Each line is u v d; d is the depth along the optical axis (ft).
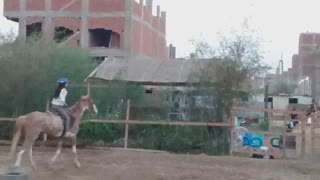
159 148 70.33
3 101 74.49
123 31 164.35
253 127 78.95
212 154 67.87
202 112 72.23
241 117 77.05
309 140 83.35
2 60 73.00
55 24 166.50
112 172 47.93
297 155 66.95
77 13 165.99
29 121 46.24
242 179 46.47
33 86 73.56
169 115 74.02
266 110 64.85
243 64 76.84
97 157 58.80
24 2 168.35
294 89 317.22
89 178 44.45
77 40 164.76
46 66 74.90
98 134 71.67
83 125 71.41
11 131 72.84
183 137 69.62
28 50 74.64
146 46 185.57
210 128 69.87
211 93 71.46
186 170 50.65
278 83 228.63
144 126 71.41
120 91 74.79
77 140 69.15
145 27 183.32
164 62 84.07
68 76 76.69
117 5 164.76
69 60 78.69
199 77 72.64
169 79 76.64
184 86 74.79
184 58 85.35
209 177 46.93
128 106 69.51
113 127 71.92
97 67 85.20
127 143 69.82
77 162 50.29
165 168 51.55
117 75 79.36
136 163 54.70
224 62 71.92
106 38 175.94
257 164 57.06
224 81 71.05
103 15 165.27
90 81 76.95
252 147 65.98
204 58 75.51
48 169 48.26
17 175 26.53
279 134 64.44
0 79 72.79
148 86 77.15
